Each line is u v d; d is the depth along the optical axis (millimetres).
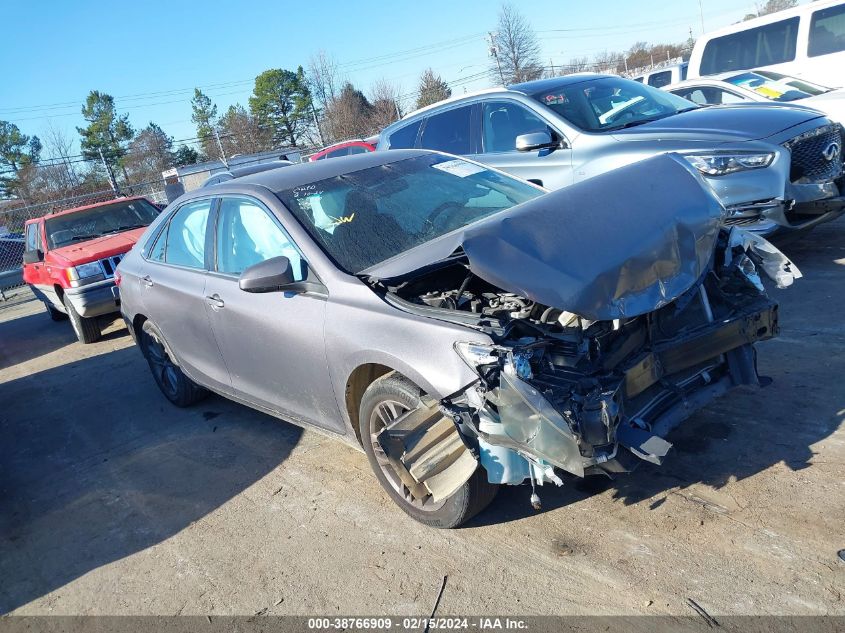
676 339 3133
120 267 5758
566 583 2736
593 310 2760
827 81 10211
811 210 5633
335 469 4105
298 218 3795
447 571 2967
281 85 53562
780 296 5398
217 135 35250
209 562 3416
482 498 3123
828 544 2641
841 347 4234
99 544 3818
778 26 10750
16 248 19938
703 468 3283
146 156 56688
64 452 5305
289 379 3885
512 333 2855
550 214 3057
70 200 22562
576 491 3328
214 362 4648
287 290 3598
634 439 2705
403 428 3010
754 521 2850
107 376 7203
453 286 3559
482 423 2748
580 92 6723
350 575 3080
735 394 3908
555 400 2621
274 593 3064
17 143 55125
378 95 45250
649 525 2969
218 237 4402
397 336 3076
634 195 3279
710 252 3275
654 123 6168
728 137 5617
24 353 9508
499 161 6773
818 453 3209
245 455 4551
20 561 3816
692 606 2480
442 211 3973
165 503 4125
